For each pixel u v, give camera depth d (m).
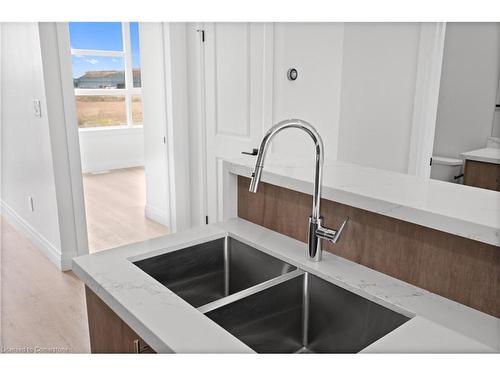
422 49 1.76
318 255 1.19
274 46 2.61
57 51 2.67
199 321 0.91
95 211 4.24
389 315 0.99
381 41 2.04
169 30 3.00
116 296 1.00
